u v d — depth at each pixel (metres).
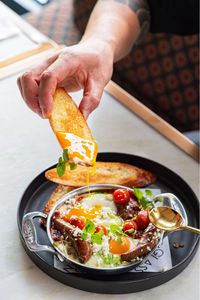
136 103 1.16
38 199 0.93
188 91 1.64
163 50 1.64
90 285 0.80
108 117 1.12
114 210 0.88
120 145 1.06
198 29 1.36
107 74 1.02
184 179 1.00
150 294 0.82
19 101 1.16
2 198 0.95
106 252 0.80
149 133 1.10
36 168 1.01
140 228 0.85
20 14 1.90
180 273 0.85
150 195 0.89
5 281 0.82
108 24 1.14
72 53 0.96
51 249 0.81
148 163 0.99
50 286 0.82
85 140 0.85
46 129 1.10
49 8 1.92
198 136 1.42
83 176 0.95
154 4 1.28
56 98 0.90
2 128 1.09
